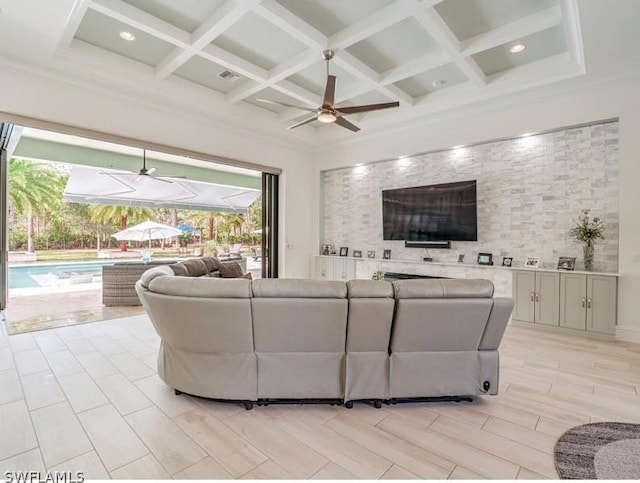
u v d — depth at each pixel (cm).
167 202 844
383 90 453
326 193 714
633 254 381
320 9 313
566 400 248
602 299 393
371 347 233
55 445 191
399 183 600
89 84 402
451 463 178
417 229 566
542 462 179
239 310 217
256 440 199
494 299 226
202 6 312
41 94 374
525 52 382
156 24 323
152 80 421
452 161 536
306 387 234
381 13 313
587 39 312
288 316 220
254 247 1391
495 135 479
